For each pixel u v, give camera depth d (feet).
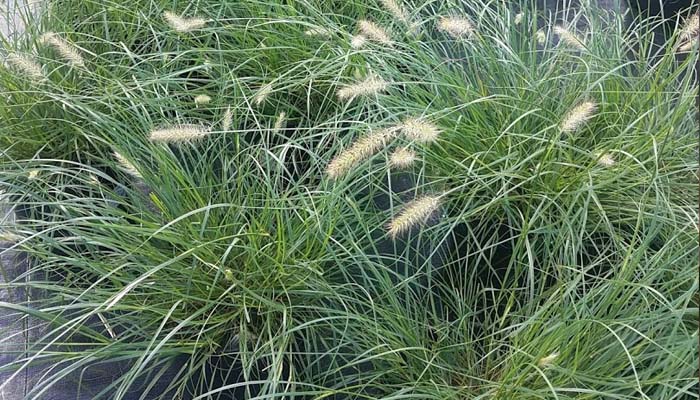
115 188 6.06
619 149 5.82
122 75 6.35
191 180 5.73
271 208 5.54
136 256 5.59
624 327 5.25
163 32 6.40
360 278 5.68
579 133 5.98
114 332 5.70
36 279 5.89
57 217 5.89
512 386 5.05
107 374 5.68
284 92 6.38
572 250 5.51
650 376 5.18
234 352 5.44
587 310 5.26
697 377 5.01
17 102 6.21
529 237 5.80
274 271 5.49
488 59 6.22
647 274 5.35
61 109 6.20
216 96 6.31
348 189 5.82
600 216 5.77
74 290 5.47
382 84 5.57
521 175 5.83
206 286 5.54
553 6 7.02
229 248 5.30
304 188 5.74
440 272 5.81
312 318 5.57
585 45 6.15
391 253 5.84
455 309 5.65
